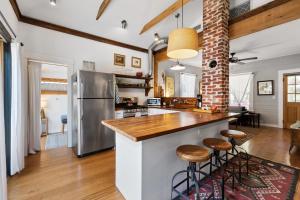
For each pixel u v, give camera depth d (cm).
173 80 622
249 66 639
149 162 152
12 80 222
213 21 290
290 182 211
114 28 389
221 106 278
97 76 317
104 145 329
